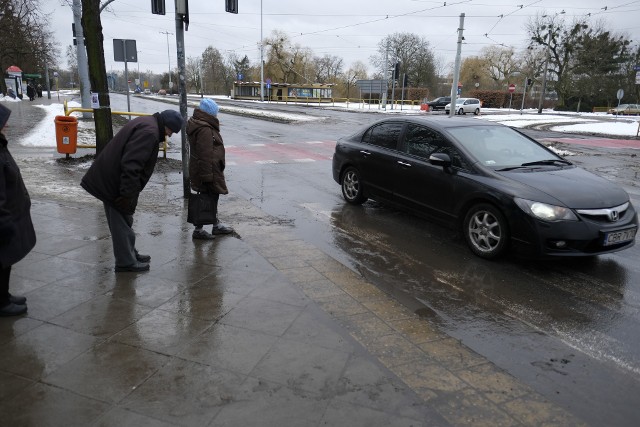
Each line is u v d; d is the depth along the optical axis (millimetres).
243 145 16219
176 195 8125
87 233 5590
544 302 4465
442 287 4766
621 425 2762
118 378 2861
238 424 2508
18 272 4391
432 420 2617
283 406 2664
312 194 8930
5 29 35000
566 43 59844
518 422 2660
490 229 5469
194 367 3006
